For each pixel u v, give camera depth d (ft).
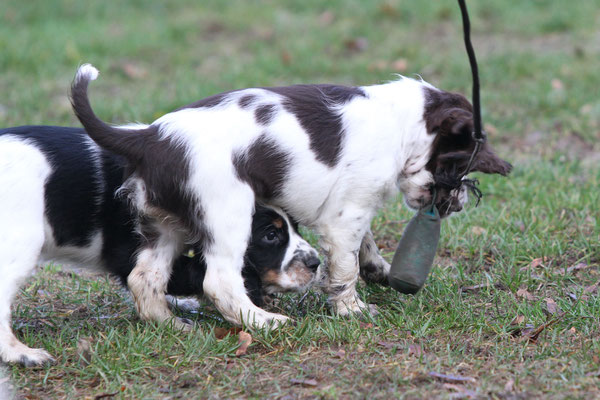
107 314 21.11
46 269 24.12
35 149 18.28
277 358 17.60
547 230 25.45
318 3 58.95
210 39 52.70
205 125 17.89
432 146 19.20
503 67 43.96
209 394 16.06
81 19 55.98
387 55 47.34
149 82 43.39
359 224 19.07
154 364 17.40
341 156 18.51
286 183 18.40
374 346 17.93
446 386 15.78
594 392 15.40
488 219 26.61
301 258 19.56
